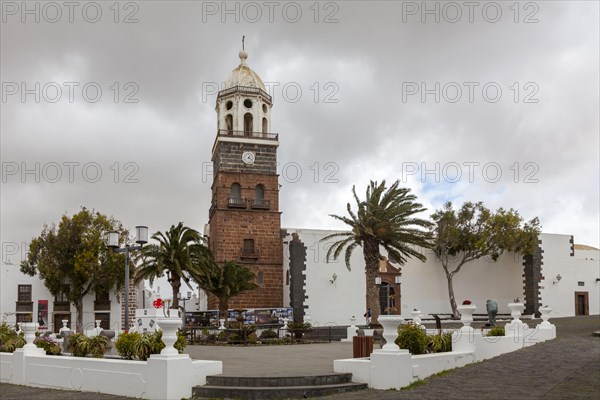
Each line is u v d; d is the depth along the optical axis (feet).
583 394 44.86
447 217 178.09
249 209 173.27
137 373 50.24
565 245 190.08
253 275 152.66
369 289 127.34
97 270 177.68
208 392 48.47
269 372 54.29
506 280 187.73
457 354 59.57
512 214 178.40
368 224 125.59
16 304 179.83
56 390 57.77
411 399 45.68
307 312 162.30
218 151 175.94
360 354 59.77
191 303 226.38
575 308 188.65
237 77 182.50
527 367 59.00
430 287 180.14
